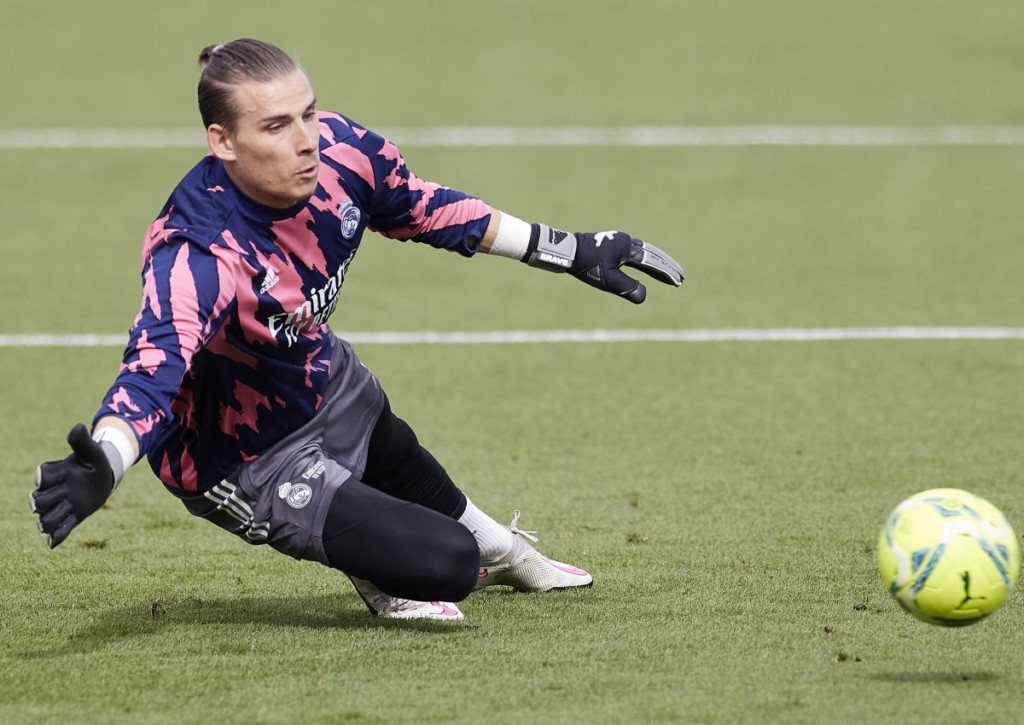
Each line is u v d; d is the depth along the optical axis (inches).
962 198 1665.8
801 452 910.4
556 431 965.8
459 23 2561.5
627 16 2593.5
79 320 1250.0
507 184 1726.1
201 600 645.9
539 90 2176.4
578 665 550.0
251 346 547.2
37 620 615.2
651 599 639.8
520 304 1302.9
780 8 2635.3
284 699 516.4
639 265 608.7
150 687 530.3
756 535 744.3
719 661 553.3
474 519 634.8
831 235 1525.6
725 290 1337.4
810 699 511.2
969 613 511.5
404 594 559.8
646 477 863.1
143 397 495.5
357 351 1162.6
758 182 1739.7
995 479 848.9
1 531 760.3
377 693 521.0
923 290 1330.0
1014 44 2421.3
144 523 776.9
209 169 538.3
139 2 2733.8
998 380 1070.4
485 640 582.9
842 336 1195.3
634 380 1085.1
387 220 582.6
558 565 655.1
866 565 689.0
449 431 967.0
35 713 505.7
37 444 939.3
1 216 1605.6
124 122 2026.3
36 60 2359.7
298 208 537.3
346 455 587.8
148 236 538.0
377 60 2338.8
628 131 1966.0
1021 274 1379.2
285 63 516.7
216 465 568.7
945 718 492.1
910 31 2497.5
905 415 989.2
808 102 2113.7
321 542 559.5
